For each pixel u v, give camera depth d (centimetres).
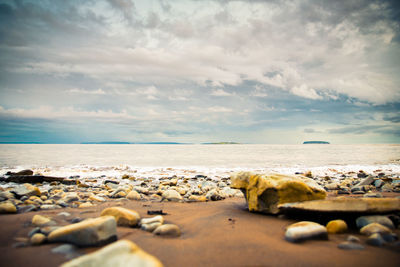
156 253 249
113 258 169
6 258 223
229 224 368
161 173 1662
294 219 396
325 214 362
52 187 916
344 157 3350
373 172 1638
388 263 218
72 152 4806
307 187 425
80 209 485
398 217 334
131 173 1647
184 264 222
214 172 1725
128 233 317
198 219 407
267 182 439
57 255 232
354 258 229
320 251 248
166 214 458
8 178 1105
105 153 4706
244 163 2469
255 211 455
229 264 222
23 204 518
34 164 2189
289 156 3656
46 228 299
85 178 1348
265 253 246
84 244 254
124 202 603
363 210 336
